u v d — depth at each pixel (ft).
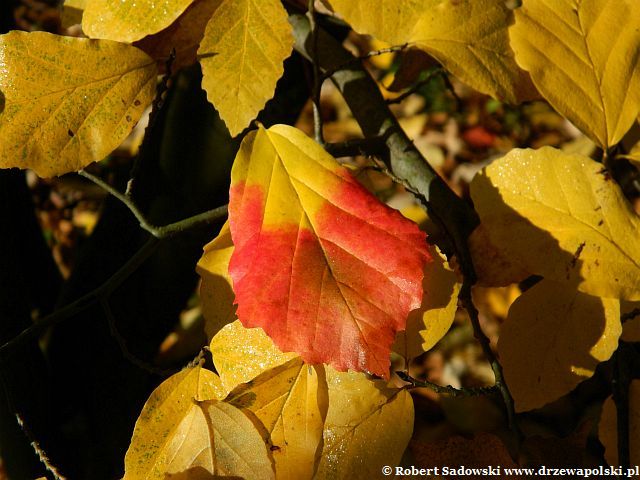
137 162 1.54
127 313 1.91
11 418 1.83
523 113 4.43
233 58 1.40
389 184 3.96
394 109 4.66
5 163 1.38
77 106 1.41
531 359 1.43
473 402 2.67
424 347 1.39
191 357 2.41
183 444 1.37
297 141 1.39
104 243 1.92
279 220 1.35
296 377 1.38
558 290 1.43
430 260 1.33
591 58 1.46
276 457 1.37
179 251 1.89
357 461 1.38
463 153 4.39
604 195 1.42
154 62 1.44
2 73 1.38
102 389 1.93
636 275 1.41
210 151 1.88
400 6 1.45
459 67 1.46
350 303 1.32
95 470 1.92
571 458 1.49
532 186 1.43
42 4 4.77
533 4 1.48
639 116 1.55
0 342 1.82
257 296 1.32
